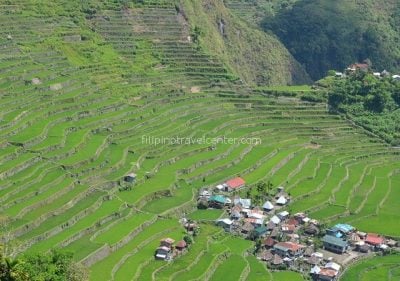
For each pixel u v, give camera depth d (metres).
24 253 85.50
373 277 107.50
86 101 150.00
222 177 134.88
